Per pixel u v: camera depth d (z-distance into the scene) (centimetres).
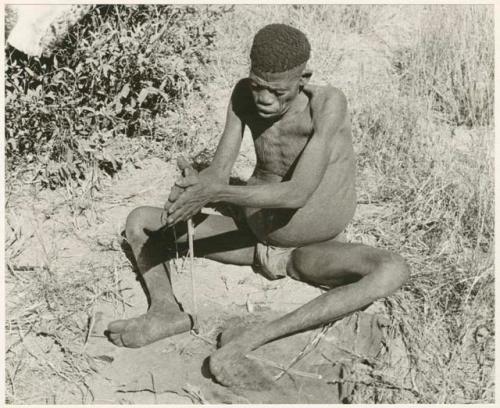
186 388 302
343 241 367
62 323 338
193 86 527
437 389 303
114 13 483
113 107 459
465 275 358
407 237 391
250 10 620
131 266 375
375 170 449
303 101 327
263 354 316
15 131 433
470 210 405
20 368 317
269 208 331
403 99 507
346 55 586
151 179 446
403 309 341
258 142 344
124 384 307
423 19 605
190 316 332
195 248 372
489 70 524
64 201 421
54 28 424
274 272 357
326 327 329
